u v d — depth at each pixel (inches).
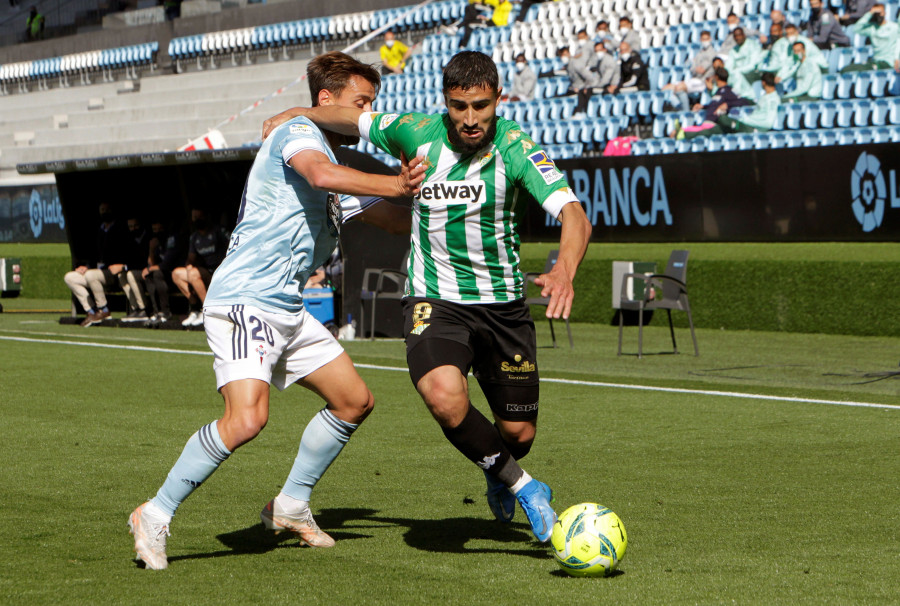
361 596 328.5
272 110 2630.4
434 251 386.3
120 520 432.1
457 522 431.8
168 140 2711.6
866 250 1325.0
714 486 494.0
